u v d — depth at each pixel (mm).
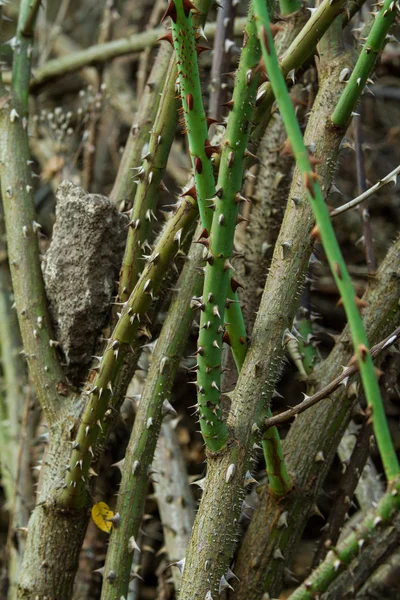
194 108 952
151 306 1108
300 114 1285
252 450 1014
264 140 1307
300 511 1099
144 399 1104
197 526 1014
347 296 871
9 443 1540
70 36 2680
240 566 1098
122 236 1123
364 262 1914
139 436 1103
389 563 1234
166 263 1053
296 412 1008
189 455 1677
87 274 1113
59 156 1674
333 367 1116
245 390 1018
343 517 1146
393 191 2041
